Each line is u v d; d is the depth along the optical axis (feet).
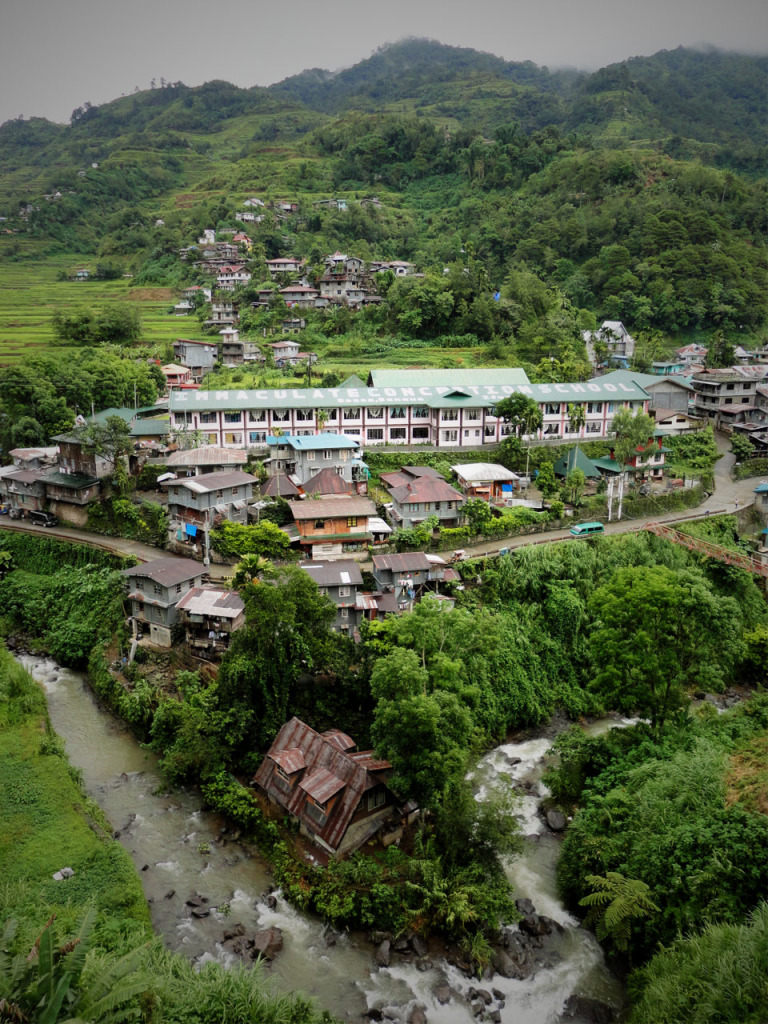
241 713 145.07
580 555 212.64
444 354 402.52
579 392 308.40
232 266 528.22
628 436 275.80
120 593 197.98
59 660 195.72
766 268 527.40
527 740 170.09
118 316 411.95
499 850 120.47
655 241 515.09
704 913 102.27
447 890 115.24
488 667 172.65
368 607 173.68
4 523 248.93
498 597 192.95
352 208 613.93
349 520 208.23
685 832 111.96
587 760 148.15
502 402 277.85
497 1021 99.76
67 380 303.48
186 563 189.78
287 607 147.54
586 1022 100.22
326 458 243.60
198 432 263.90
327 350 406.62
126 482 242.99
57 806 129.08
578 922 118.52
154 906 115.34
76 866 114.62
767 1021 79.56
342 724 154.92
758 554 239.71
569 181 611.06
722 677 184.14
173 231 622.95
